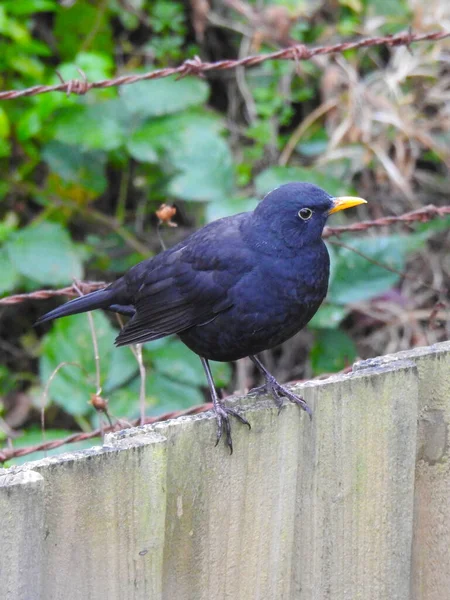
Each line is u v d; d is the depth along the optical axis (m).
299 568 5.05
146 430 4.53
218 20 11.86
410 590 5.50
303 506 4.98
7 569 4.10
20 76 11.32
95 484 4.30
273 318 6.21
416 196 11.51
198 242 6.37
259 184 10.27
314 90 11.95
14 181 11.31
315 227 6.13
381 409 5.03
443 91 11.61
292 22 11.59
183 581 4.74
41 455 8.30
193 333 6.46
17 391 11.10
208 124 10.56
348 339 10.39
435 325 9.52
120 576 4.46
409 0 12.04
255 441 4.76
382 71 11.77
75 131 10.49
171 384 9.62
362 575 5.21
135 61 12.15
